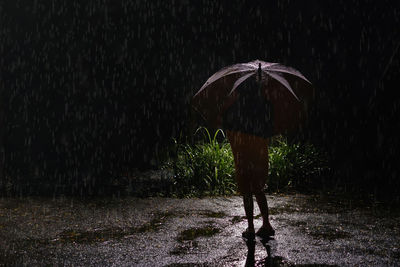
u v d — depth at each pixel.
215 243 4.66
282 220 5.68
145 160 11.18
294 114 4.37
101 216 5.98
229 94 4.30
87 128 12.63
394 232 5.10
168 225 5.47
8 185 8.43
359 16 12.76
